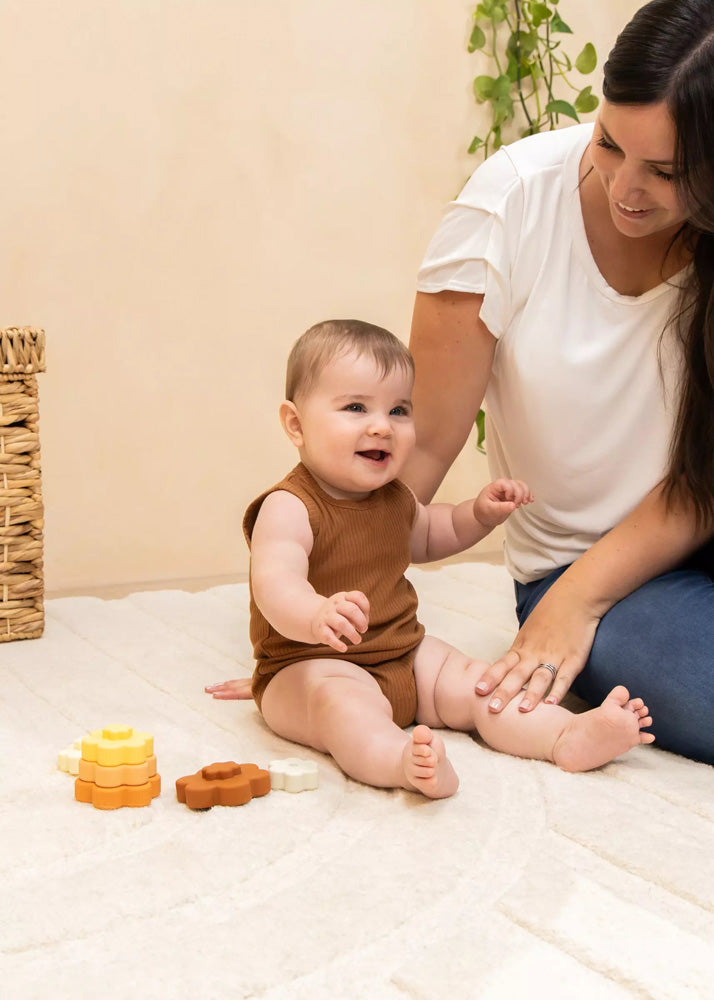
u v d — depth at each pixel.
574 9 2.57
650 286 1.33
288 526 1.23
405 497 1.34
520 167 1.36
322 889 0.91
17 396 1.71
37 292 2.13
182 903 0.90
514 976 0.79
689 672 1.21
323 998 0.77
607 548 1.34
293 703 1.25
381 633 1.29
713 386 1.26
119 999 0.76
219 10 2.19
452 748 1.25
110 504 2.25
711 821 1.06
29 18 2.05
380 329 1.30
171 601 1.96
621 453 1.38
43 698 1.43
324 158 2.33
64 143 2.11
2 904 0.89
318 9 2.28
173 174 2.20
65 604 1.95
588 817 1.06
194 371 2.28
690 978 0.79
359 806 1.09
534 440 1.39
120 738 1.11
